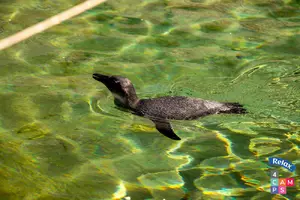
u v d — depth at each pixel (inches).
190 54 420.2
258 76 388.2
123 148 306.5
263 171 283.3
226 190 267.9
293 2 509.4
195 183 273.9
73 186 270.1
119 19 474.0
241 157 297.0
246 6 502.6
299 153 299.3
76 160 293.4
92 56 414.6
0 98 353.7
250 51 424.8
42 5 494.0
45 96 359.6
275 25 467.2
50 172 282.0
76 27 459.8
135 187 270.1
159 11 490.6
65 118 335.6
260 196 262.7
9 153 297.3
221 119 335.6
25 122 329.4
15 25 448.8
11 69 392.8
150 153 301.7
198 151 303.3
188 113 335.3
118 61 408.2
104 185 271.3
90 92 367.6
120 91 353.7
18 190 265.7
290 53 422.0
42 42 434.3
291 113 341.7
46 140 312.0
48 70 394.0
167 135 308.7
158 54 419.2
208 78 386.0
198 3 509.7
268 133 319.9
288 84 376.5
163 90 370.0
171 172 283.4
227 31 456.4
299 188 268.4
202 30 457.1
